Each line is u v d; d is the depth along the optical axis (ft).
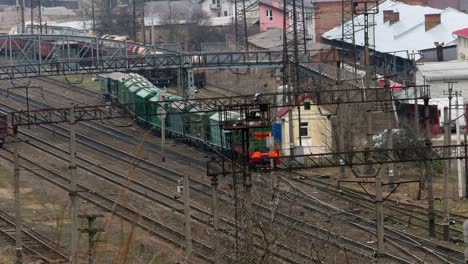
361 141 275.39
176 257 163.84
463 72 335.88
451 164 266.77
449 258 175.42
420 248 184.24
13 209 213.87
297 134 274.16
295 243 159.84
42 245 179.73
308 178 249.96
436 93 333.42
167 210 211.61
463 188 233.35
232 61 330.13
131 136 305.12
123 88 326.03
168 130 298.76
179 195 212.84
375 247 182.91
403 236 192.75
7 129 246.47
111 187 237.86
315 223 181.98
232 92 374.84
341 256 167.22
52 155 276.82
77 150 284.00
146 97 300.40
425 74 335.47
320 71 296.10
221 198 212.64
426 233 199.52
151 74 385.09
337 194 230.68
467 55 395.55
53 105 344.49
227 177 236.02
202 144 281.33
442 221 210.79
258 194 167.22
